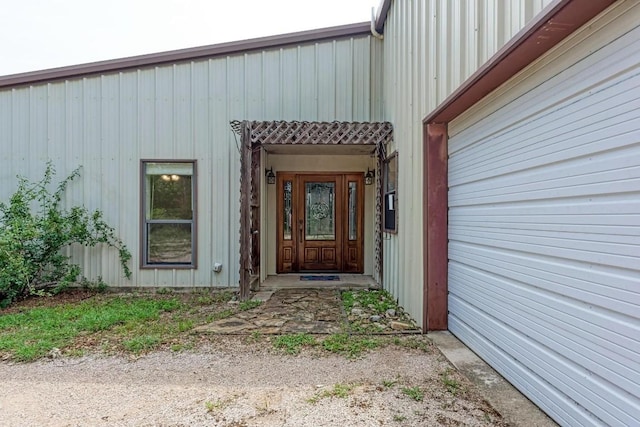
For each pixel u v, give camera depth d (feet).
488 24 8.36
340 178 23.81
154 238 19.52
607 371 5.81
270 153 23.22
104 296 18.12
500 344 9.16
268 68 19.81
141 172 19.38
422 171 12.68
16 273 16.21
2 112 19.31
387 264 18.30
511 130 8.60
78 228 18.38
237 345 11.25
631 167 5.37
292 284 20.43
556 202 7.04
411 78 14.20
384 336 12.00
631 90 5.36
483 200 10.02
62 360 10.13
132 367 9.71
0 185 19.35
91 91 19.35
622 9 5.48
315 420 7.17
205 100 19.54
